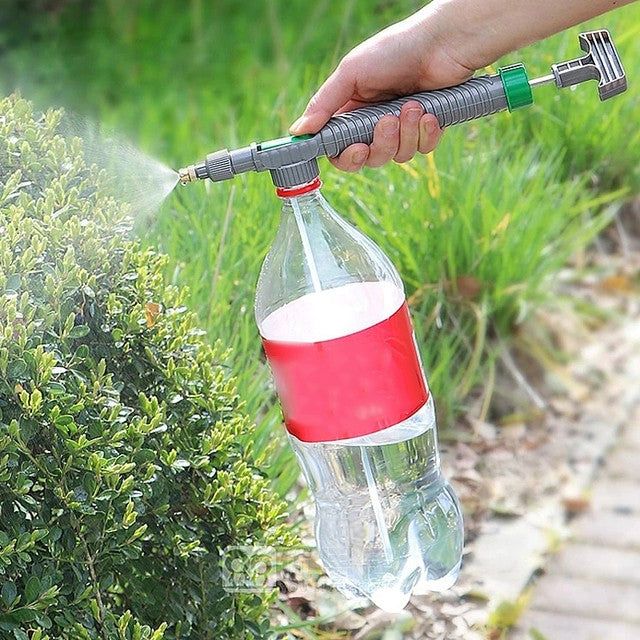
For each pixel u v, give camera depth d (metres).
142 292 2.40
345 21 6.21
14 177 2.35
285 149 2.12
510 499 3.97
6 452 2.08
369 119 2.15
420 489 2.45
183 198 4.18
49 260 2.28
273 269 2.27
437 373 4.14
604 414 4.51
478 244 4.43
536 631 3.38
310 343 2.08
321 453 2.36
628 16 6.12
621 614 3.50
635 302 5.26
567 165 5.42
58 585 2.22
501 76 2.17
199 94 6.51
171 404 2.43
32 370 2.09
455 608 3.40
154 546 2.42
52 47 7.23
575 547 3.81
